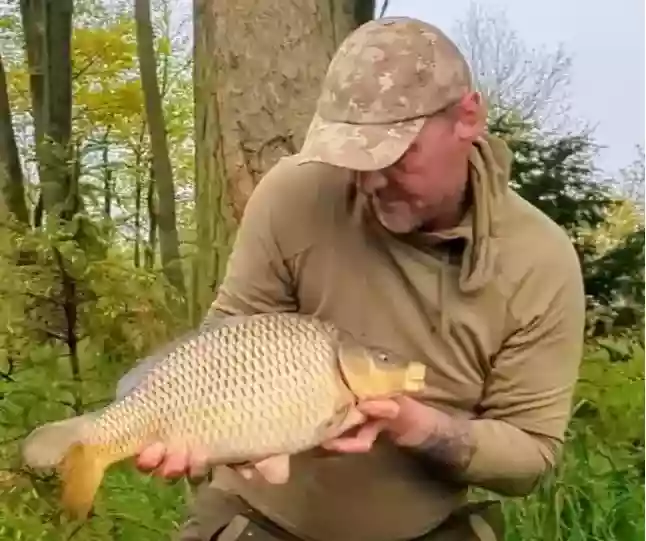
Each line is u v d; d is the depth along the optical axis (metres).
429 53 2.12
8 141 7.20
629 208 5.92
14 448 4.05
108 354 4.53
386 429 2.27
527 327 2.36
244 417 2.15
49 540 4.00
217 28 3.92
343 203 2.34
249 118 3.89
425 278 2.32
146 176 6.71
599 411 4.84
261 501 2.49
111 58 7.97
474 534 2.52
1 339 4.39
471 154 2.27
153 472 2.19
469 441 2.31
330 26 3.98
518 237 2.33
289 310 2.44
